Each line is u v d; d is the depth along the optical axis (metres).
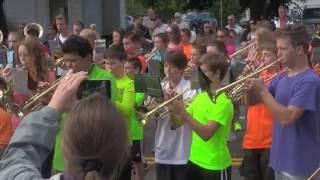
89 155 2.25
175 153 6.08
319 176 4.60
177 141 6.07
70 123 2.28
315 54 7.42
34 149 2.50
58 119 2.58
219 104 5.48
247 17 37.06
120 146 2.28
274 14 29.67
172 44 10.92
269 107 4.55
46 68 5.96
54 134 2.56
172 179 6.18
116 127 2.28
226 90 5.41
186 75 6.23
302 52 4.59
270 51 5.96
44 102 5.59
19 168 2.43
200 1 33.12
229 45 12.79
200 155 5.66
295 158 4.62
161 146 6.14
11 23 24.61
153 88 6.02
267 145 6.45
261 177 6.60
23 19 25.28
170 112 5.84
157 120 6.18
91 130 2.25
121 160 2.29
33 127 2.52
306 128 4.59
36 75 5.86
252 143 6.53
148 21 19.98
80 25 14.44
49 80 6.02
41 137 2.52
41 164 2.55
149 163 8.90
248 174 6.64
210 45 7.53
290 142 4.64
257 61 7.14
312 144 4.60
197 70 5.78
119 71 6.37
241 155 9.48
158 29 19.52
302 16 27.77
